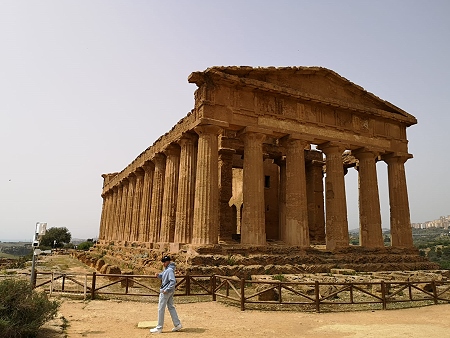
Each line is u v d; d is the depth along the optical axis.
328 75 28.94
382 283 14.95
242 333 10.38
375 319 12.66
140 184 41.03
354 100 30.22
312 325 11.57
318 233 37.88
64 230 109.81
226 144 32.66
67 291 16.03
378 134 30.78
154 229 32.22
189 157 26.50
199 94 24.72
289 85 27.27
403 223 30.42
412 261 28.56
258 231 23.80
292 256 23.62
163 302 10.48
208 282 18.88
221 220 31.30
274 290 15.61
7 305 8.99
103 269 23.16
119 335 9.94
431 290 19.38
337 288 17.86
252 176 24.55
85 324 11.10
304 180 26.45
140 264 27.34
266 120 25.66
